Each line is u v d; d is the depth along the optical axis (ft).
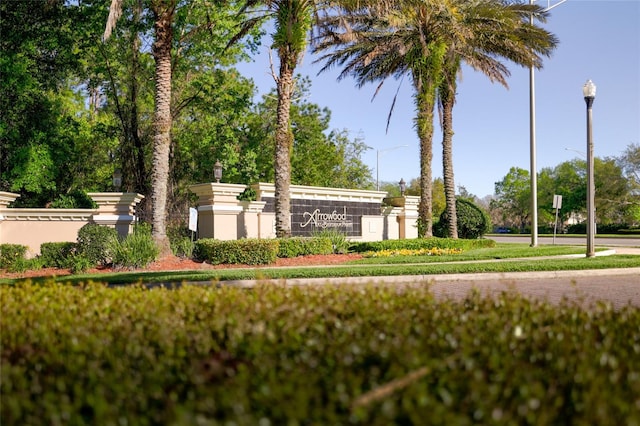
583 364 9.86
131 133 89.66
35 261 52.37
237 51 85.20
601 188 193.77
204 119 92.94
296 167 109.70
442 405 8.13
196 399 9.31
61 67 80.38
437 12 71.56
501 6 75.87
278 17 60.95
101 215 57.52
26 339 12.57
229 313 13.91
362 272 43.98
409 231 93.40
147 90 87.56
